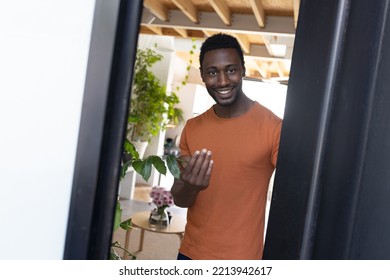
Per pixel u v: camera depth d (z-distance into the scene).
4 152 0.55
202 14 3.18
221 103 1.28
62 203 0.53
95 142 0.51
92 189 0.51
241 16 3.08
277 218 0.54
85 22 0.51
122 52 0.51
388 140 0.51
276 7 2.78
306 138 0.52
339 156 0.51
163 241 3.51
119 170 0.53
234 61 1.24
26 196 0.54
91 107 0.51
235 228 1.25
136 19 0.51
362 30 0.50
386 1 0.50
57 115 0.53
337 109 0.51
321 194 0.51
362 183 0.51
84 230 0.52
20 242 0.55
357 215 0.51
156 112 4.69
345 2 0.50
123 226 1.37
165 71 5.24
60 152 0.53
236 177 1.25
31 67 0.53
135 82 4.52
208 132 1.35
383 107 0.51
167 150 5.88
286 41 3.52
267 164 1.26
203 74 1.32
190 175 1.12
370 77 0.50
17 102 0.54
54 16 0.52
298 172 0.53
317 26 0.52
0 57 0.54
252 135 1.24
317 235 0.52
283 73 5.44
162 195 2.82
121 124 0.52
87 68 0.51
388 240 0.52
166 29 3.88
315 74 0.52
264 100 5.16
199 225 1.32
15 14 0.53
